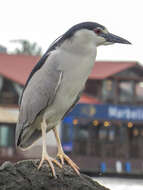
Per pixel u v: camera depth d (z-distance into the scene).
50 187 6.53
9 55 39.69
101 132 36.28
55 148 32.38
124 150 34.88
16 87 35.66
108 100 36.22
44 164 6.69
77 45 6.55
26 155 32.34
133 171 34.25
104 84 36.25
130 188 24.31
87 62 6.59
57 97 6.64
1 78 35.78
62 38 6.71
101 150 34.56
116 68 36.00
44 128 6.66
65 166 6.77
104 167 33.97
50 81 6.62
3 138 34.41
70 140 34.28
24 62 38.78
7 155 33.81
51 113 6.73
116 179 31.17
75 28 6.62
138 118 36.03
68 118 34.06
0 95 35.66
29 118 6.85
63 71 6.56
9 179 6.56
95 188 6.68
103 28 6.77
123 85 36.78
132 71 36.69
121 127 36.59
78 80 6.59
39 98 6.71
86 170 34.09
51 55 6.71
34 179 6.54
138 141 35.56
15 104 35.47
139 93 39.56
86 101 35.25
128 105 36.19
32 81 6.88
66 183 6.57
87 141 34.72
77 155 34.31
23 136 7.04
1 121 34.31
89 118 34.72
